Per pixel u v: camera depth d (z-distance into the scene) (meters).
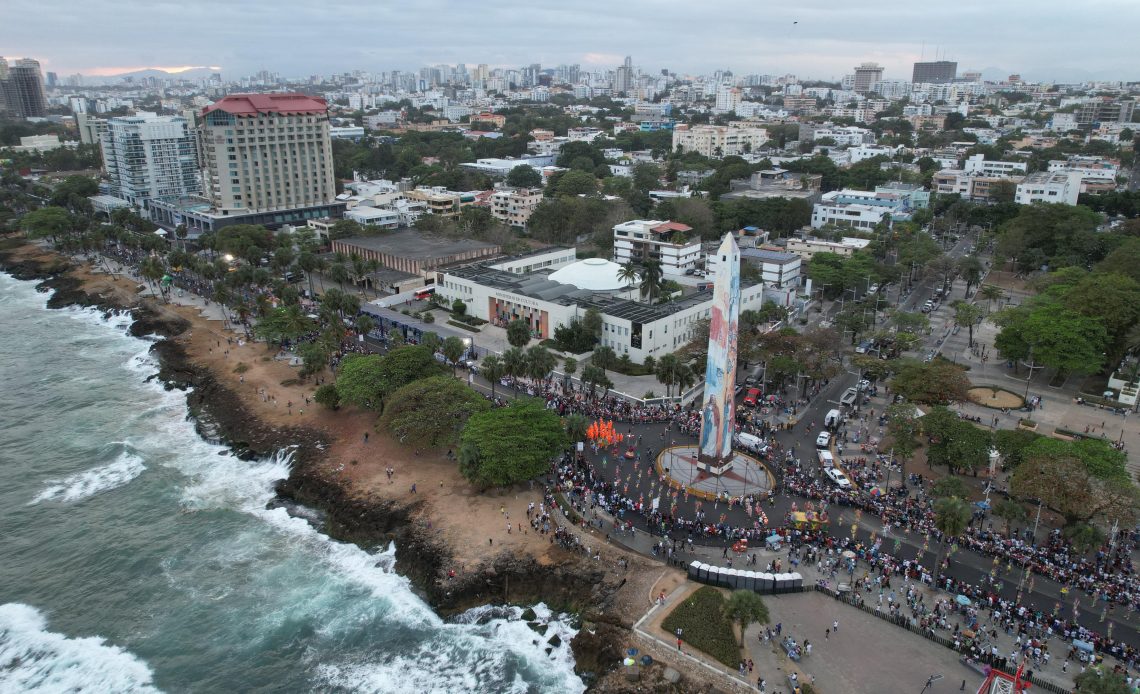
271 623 107.19
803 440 148.75
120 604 111.25
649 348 185.38
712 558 110.94
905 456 131.00
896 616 97.69
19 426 167.00
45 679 97.44
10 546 124.38
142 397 183.38
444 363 182.75
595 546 114.94
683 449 144.25
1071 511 111.06
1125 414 162.62
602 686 93.00
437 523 124.12
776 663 91.31
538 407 136.25
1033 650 89.94
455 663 99.56
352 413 164.50
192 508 135.75
